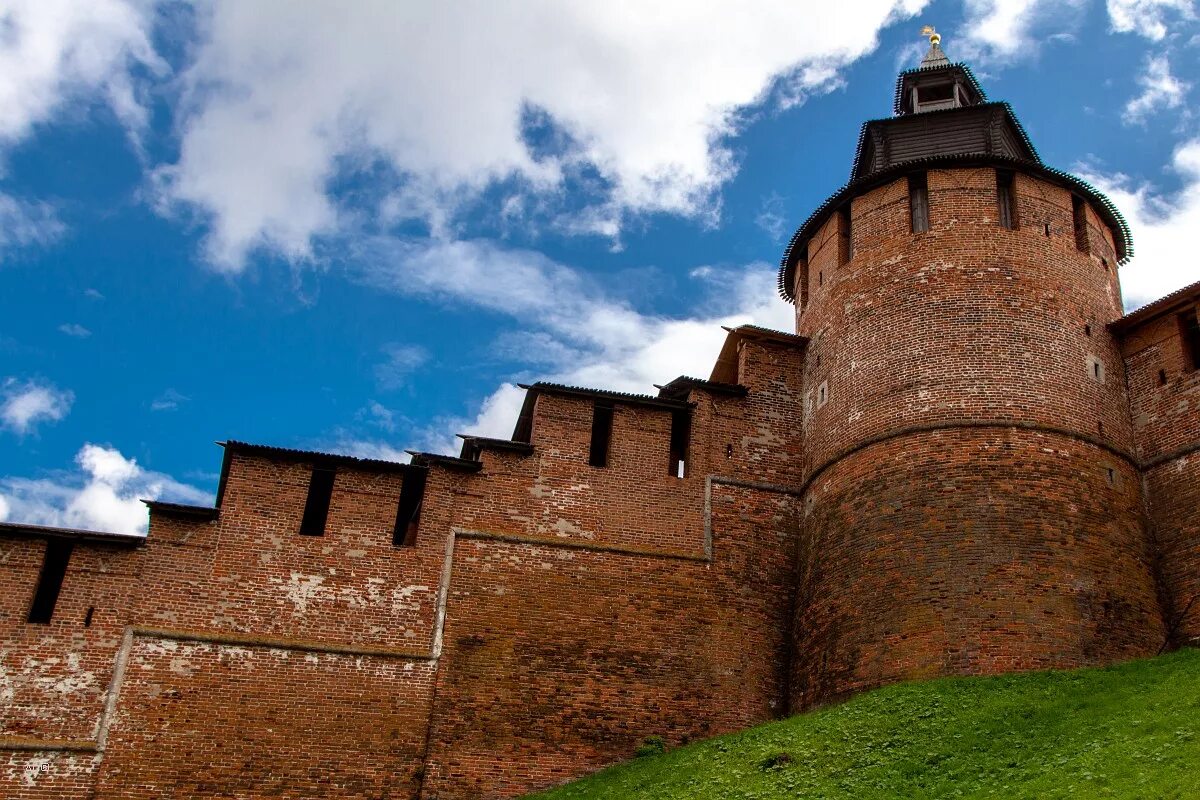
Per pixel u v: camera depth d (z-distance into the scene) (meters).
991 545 24.50
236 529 26.48
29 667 24.03
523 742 25.61
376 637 26.08
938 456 26.16
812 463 29.80
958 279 28.36
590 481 29.14
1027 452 25.75
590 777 25.05
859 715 22.25
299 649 25.53
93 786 23.25
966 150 32.34
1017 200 29.56
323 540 26.86
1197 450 26.14
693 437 30.34
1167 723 18.17
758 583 28.80
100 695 24.11
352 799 24.33
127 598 25.16
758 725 26.03
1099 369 27.97
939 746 20.00
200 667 24.86
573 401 30.09
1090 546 24.78
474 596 27.05
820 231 32.94
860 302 29.73
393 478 28.02
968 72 35.81
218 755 24.11
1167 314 28.05
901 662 24.06
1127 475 26.83
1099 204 30.91
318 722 24.89
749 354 31.94
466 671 26.12
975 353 27.22
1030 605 23.61
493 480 28.56
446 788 24.80
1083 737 18.78
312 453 27.45
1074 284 28.84
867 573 25.80
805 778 20.27
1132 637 24.03
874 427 27.69
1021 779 17.77
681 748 25.28
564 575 27.75
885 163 33.06
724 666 27.45
